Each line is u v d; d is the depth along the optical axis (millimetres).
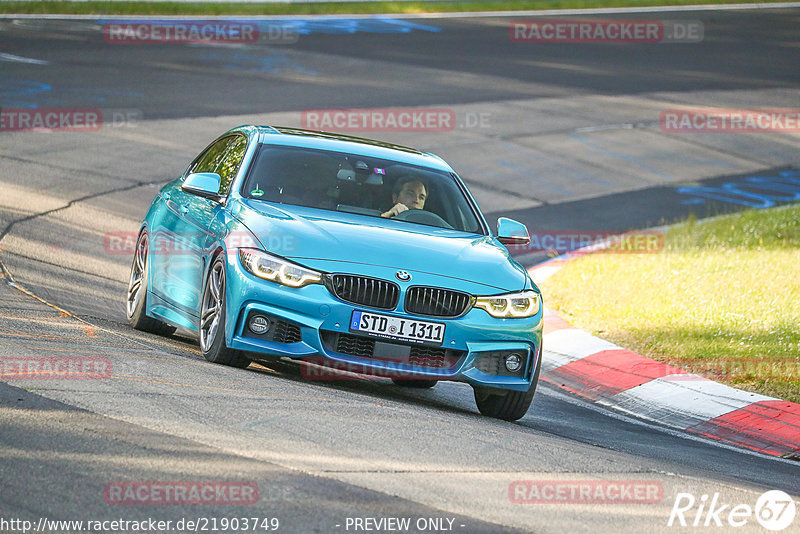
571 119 93375
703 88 113062
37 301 31906
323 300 24281
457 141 81000
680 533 17047
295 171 28625
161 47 106062
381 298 24547
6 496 14672
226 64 100125
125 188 57406
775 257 51812
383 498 16562
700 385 32656
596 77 113312
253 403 21547
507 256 27625
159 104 80375
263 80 94000
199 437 18516
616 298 44250
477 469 19156
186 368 24281
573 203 68500
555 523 16562
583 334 39406
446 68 109812
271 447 18516
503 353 25547
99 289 36812
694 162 84062
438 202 29219
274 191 27828
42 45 99938
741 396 31469
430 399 28453
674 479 20984
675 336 38312
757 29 155750
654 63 125188
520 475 19250
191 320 27469
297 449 18641
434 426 22328
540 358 26328
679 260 51594
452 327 24812
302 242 25016
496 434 22828
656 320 40438
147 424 18891
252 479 16609
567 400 31938
